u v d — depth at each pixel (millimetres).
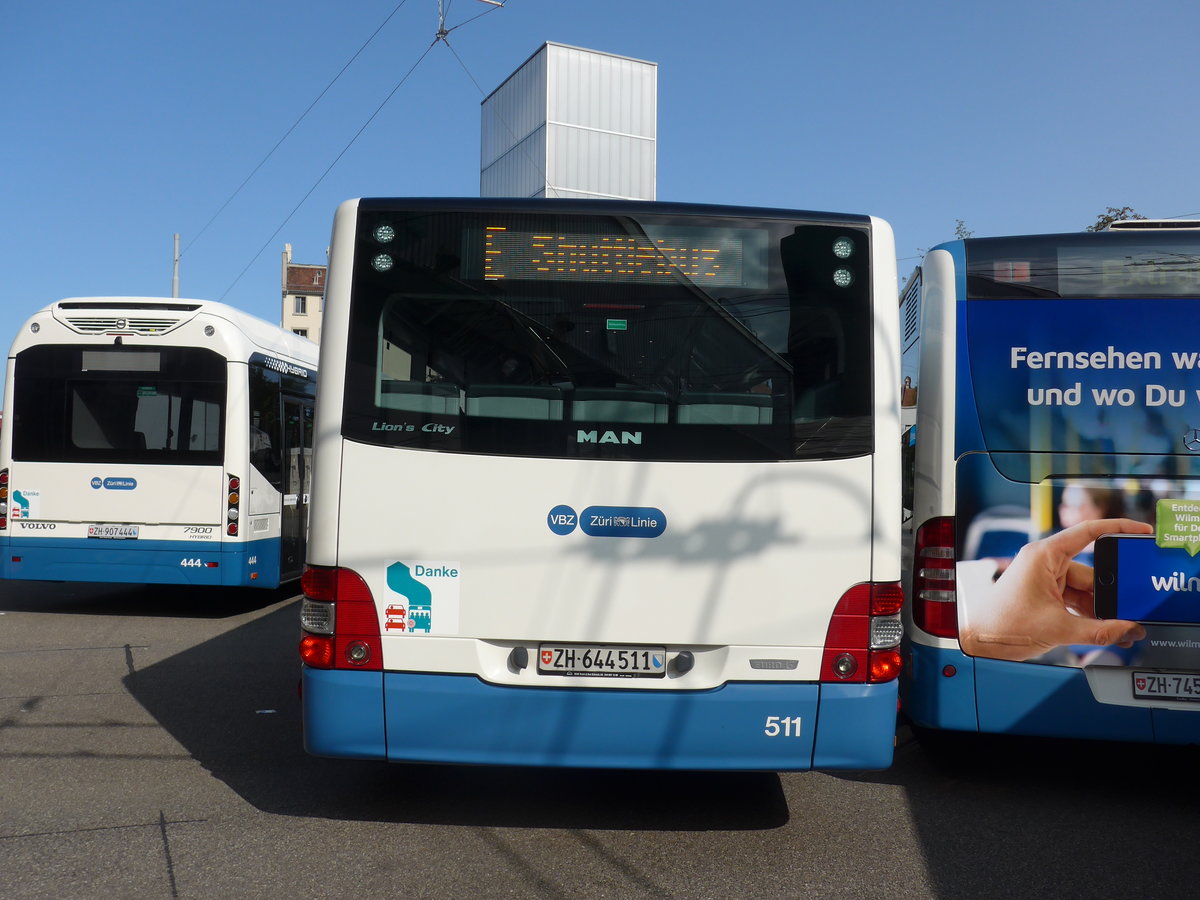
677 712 4777
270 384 12727
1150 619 5773
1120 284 5906
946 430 5953
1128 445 5836
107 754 6375
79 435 11797
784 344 4922
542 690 4785
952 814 5605
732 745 4793
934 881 4578
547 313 4922
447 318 4930
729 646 4801
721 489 4836
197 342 11828
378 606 4820
